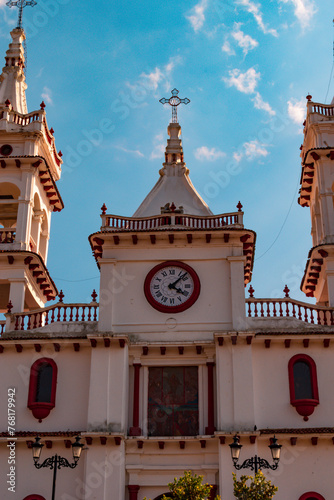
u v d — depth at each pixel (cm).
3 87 4506
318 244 4100
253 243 3678
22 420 3328
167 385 3403
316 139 4109
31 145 4131
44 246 4338
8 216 4278
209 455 3212
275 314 3488
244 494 2559
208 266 3572
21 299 3744
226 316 3466
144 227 3716
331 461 3155
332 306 3638
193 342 3366
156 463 3222
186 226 3681
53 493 2623
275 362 3353
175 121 4359
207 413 3303
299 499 3094
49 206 4444
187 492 2569
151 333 3447
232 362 3294
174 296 3519
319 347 3378
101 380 3281
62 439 3219
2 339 3416
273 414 3256
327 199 3894
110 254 3609
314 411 3262
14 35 4709
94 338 3319
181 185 4044
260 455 3167
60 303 3566
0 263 3816
